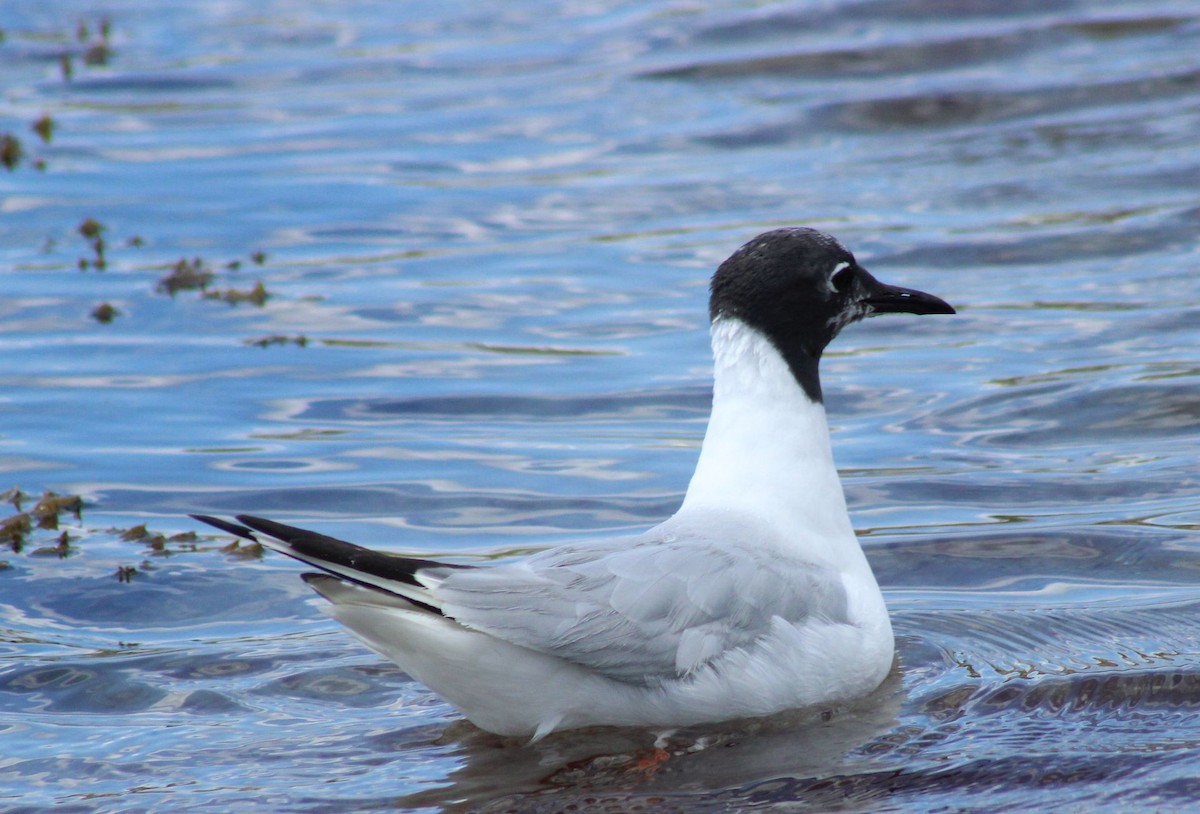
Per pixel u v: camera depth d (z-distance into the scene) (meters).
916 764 8.80
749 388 10.15
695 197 21.16
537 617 8.60
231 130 24.77
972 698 9.59
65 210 20.98
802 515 9.92
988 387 15.15
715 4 30.55
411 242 19.83
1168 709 9.41
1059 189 20.75
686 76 26.47
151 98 26.69
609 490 13.05
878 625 9.67
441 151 23.42
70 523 12.51
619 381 15.51
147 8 33.44
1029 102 24.23
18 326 17.03
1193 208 19.75
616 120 24.55
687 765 8.88
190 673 10.11
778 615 9.16
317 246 19.73
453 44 29.70
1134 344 15.95
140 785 8.70
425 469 13.51
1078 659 10.05
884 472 13.37
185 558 11.88
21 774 8.83
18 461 13.70
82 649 10.45
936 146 22.77
